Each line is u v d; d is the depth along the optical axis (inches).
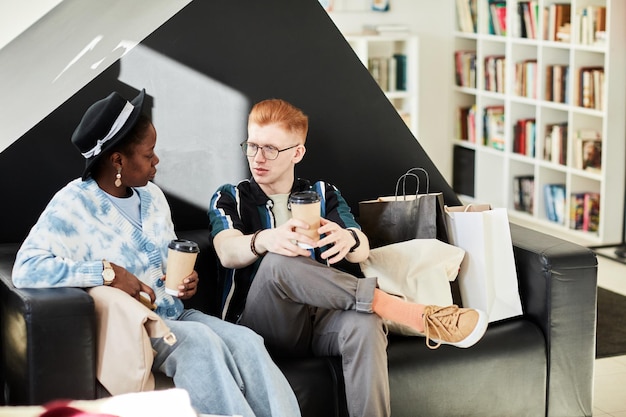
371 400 103.3
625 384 140.4
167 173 128.5
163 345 99.4
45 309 92.4
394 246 118.8
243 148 119.1
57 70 123.6
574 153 233.0
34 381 92.8
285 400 98.3
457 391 112.3
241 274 114.7
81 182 105.0
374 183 139.8
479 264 119.6
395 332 113.3
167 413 81.7
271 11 131.0
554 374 118.2
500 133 261.6
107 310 95.5
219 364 96.7
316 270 104.7
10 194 121.3
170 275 103.4
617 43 216.8
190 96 128.5
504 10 255.4
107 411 81.4
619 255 217.2
